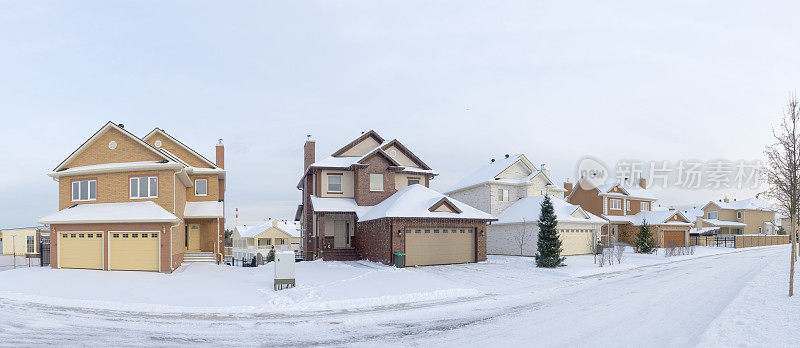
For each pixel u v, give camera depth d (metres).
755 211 65.00
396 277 21.33
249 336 11.27
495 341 10.36
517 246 38.16
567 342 10.05
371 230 30.98
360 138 37.47
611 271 26.55
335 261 30.95
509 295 17.95
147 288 19.31
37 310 14.84
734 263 29.58
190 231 34.19
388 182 34.34
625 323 11.84
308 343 10.52
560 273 24.86
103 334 11.39
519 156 43.72
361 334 11.44
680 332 10.67
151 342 10.59
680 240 49.62
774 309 12.35
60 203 28.48
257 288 19.45
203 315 14.25
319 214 32.12
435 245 28.95
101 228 25.77
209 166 35.75
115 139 27.89
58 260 26.31
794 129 16.33
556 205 38.53
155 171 27.06
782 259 31.16
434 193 31.61
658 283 20.03
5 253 42.91
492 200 41.81
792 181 16.30
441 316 13.77
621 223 49.97
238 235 75.75
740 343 8.99
